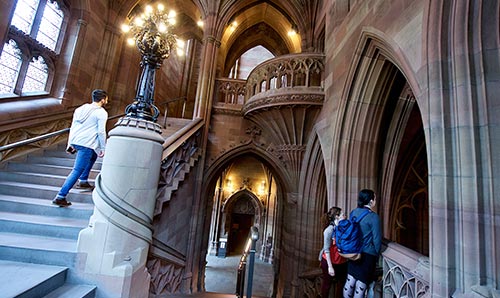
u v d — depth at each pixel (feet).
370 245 8.46
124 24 27.76
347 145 14.87
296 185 24.50
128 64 28.89
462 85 7.03
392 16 10.75
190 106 44.24
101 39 25.50
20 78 18.13
